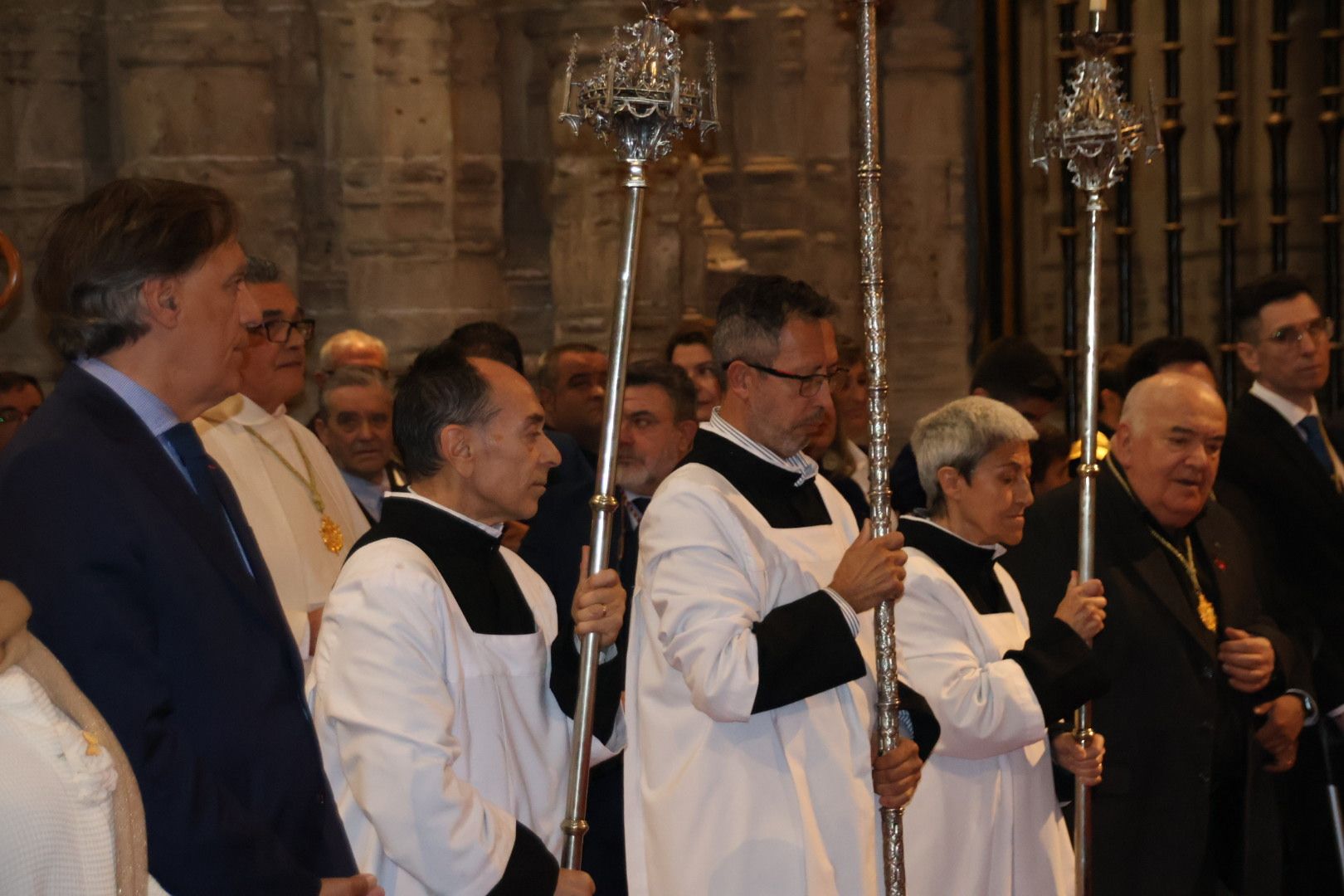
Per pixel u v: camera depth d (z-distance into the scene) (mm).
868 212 4371
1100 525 5582
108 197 3266
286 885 3088
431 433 3861
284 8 9273
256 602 3266
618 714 4102
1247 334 7043
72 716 2754
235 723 3166
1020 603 5227
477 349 6074
